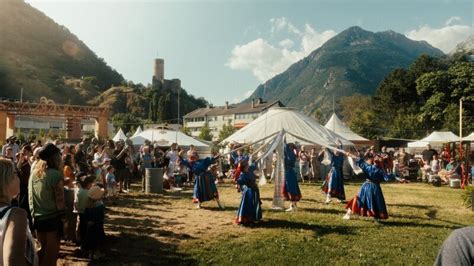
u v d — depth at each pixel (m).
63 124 74.19
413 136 58.91
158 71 160.62
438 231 9.18
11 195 2.43
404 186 19.83
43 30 191.62
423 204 13.38
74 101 141.25
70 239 7.80
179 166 17.47
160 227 9.19
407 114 66.31
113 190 12.91
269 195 15.01
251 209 9.48
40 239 5.35
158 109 120.25
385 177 10.03
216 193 12.05
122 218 10.15
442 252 1.80
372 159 10.15
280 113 21.06
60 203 5.36
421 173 23.25
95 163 12.45
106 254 7.09
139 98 143.50
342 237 8.48
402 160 24.05
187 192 15.91
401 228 9.42
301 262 6.84
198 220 10.07
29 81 139.75
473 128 50.91
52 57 177.12
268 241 8.07
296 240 8.16
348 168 22.78
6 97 125.69
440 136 28.64
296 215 10.78
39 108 34.06
